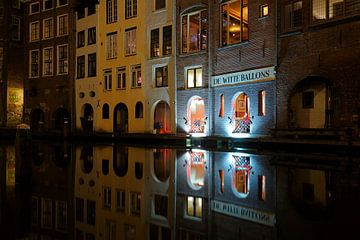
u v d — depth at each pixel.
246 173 9.70
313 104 18.77
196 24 25.20
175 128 26.08
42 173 10.20
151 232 4.60
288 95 18.64
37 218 5.43
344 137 15.41
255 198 6.57
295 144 17.17
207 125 23.75
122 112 31.20
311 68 17.55
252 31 20.86
